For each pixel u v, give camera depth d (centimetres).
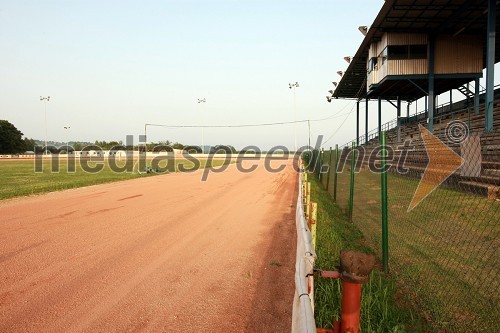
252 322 425
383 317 408
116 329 409
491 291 444
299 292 220
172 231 893
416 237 673
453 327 380
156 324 421
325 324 399
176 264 639
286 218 1079
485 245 541
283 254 704
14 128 10088
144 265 633
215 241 801
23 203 1330
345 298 221
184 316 441
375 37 2741
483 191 548
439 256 570
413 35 2523
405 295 480
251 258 677
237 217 1087
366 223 849
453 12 2209
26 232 870
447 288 464
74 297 496
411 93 3650
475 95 2583
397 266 556
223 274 589
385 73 2583
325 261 608
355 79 3903
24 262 645
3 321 428
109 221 1009
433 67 2508
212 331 405
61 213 1128
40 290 520
